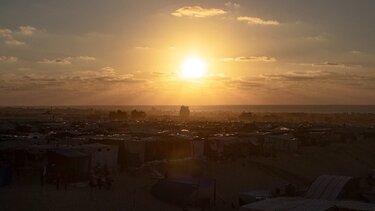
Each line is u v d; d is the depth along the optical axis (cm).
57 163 5056
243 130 10550
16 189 4522
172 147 6631
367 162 8419
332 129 11644
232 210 4538
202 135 8288
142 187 4984
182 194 4534
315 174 7006
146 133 8069
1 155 5525
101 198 4416
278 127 11994
